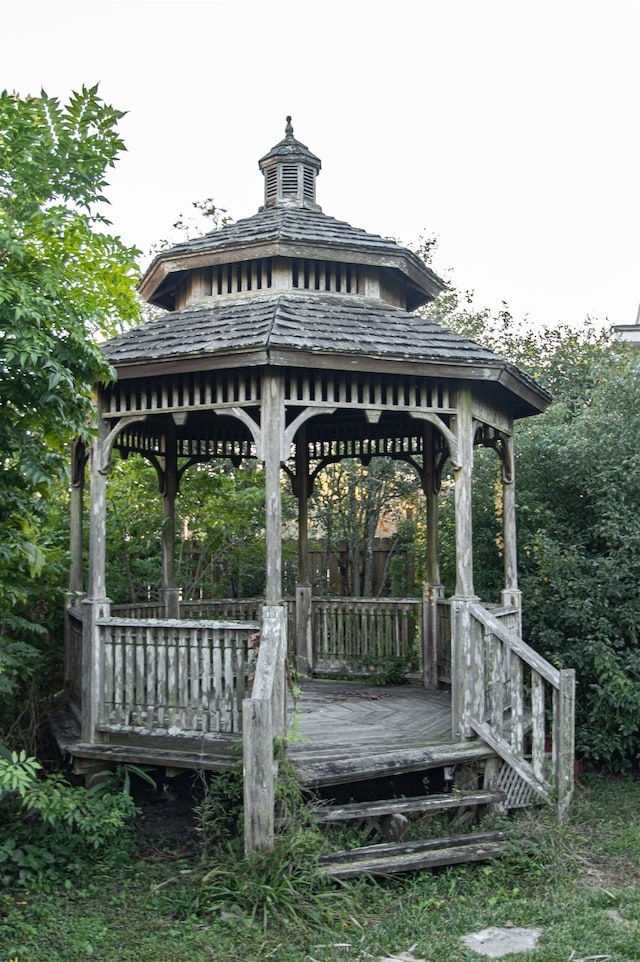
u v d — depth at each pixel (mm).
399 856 5594
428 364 6816
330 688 9055
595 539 9445
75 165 5605
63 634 8750
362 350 6480
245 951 4664
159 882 5672
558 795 6348
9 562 6297
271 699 5445
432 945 4730
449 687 8938
